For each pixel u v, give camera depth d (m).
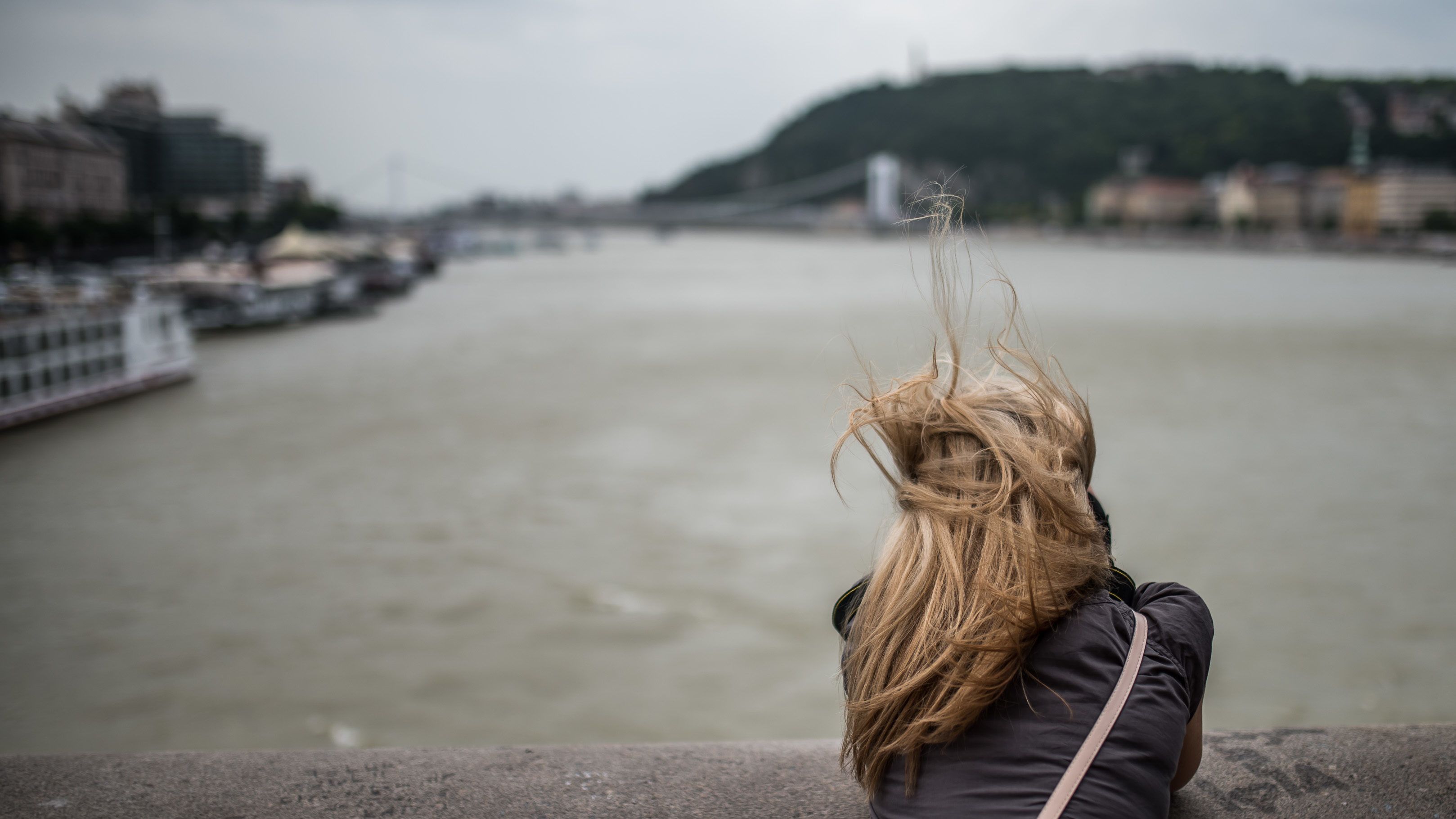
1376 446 24.39
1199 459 22.77
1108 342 49.69
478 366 42.06
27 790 2.12
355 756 2.27
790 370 41.44
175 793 2.11
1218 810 1.94
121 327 31.88
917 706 1.39
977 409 1.52
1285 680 11.45
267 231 137.62
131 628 13.07
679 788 2.11
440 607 13.91
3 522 18.06
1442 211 166.00
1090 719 1.34
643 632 13.03
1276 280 109.19
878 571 1.48
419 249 121.06
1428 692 11.11
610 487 20.84
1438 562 15.38
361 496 20.08
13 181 94.69
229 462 23.17
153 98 176.75
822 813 2.00
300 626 13.16
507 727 10.51
